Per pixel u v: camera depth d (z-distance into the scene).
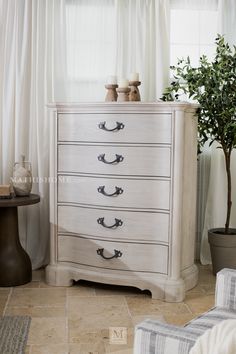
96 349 2.59
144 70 4.05
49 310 3.15
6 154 4.02
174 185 3.28
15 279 3.63
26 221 4.13
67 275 3.63
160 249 3.36
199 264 4.25
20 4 3.94
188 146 3.44
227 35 4.13
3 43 3.97
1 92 4.01
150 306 3.24
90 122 3.46
